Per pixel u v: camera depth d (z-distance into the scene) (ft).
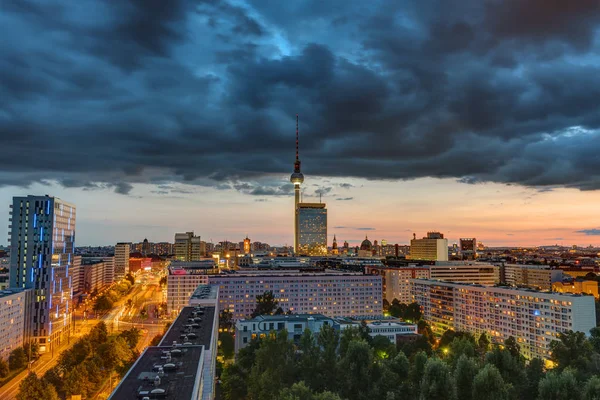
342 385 552.41
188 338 525.75
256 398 548.72
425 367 529.45
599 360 583.58
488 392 491.72
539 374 586.45
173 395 314.35
